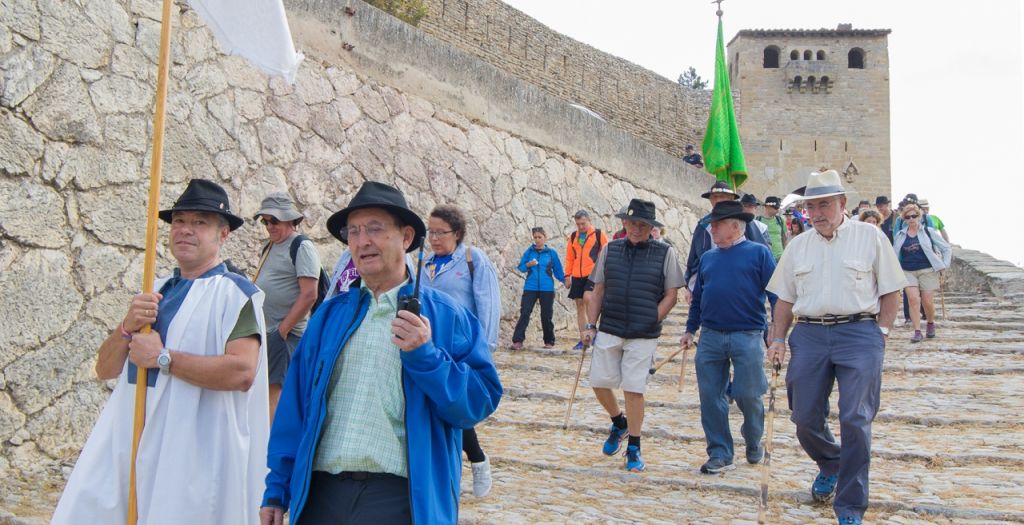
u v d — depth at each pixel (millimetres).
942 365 10273
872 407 5055
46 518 5301
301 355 3186
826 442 5477
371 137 10641
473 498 5766
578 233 12555
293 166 9281
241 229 8469
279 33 4309
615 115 30578
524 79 26078
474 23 23828
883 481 6180
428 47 11953
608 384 6664
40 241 6492
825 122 40938
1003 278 16359
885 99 41062
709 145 17750
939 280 13805
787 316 5453
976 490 5934
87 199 6879
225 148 8359
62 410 6555
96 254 6910
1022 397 8727
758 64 41188
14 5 6426
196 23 8164
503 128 13625
